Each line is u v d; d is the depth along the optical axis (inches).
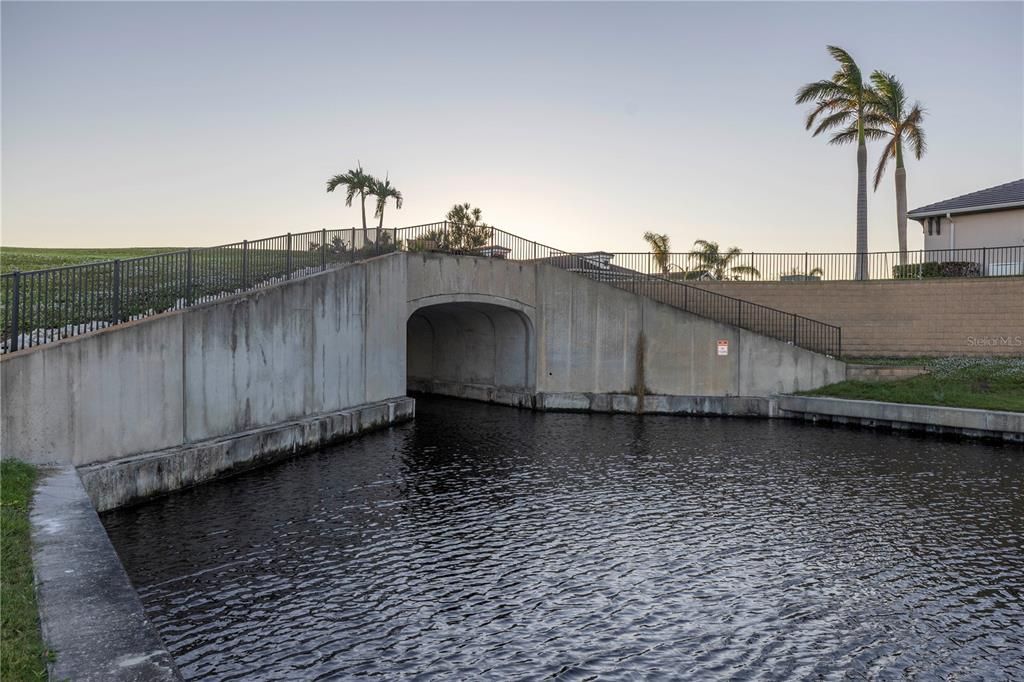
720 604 420.5
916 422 973.2
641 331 1210.6
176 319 633.0
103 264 591.5
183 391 645.3
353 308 954.1
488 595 429.7
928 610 412.2
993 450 857.5
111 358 558.9
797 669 346.6
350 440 910.4
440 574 461.4
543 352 1237.7
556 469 761.6
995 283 1135.0
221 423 700.0
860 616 404.8
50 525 347.6
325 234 924.6
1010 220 1360.7
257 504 601.6
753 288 1261.1
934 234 1507.1
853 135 1454.2
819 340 1229.7
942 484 692.1
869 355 1211.2
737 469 764.0
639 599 426.6
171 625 382.3
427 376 1525.6
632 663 350.6
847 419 1057.5
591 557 494.9
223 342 699.4
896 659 357.1
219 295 730.8
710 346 1184.8
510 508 610.9
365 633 378.6
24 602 253.6
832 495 654.5
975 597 429.1
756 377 1165.7
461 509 606.2
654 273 1315.2
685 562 486.0
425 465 771.4
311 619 393.4
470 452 847.7
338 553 495.5
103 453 553.9
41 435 498.3
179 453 617.9
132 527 525.7
